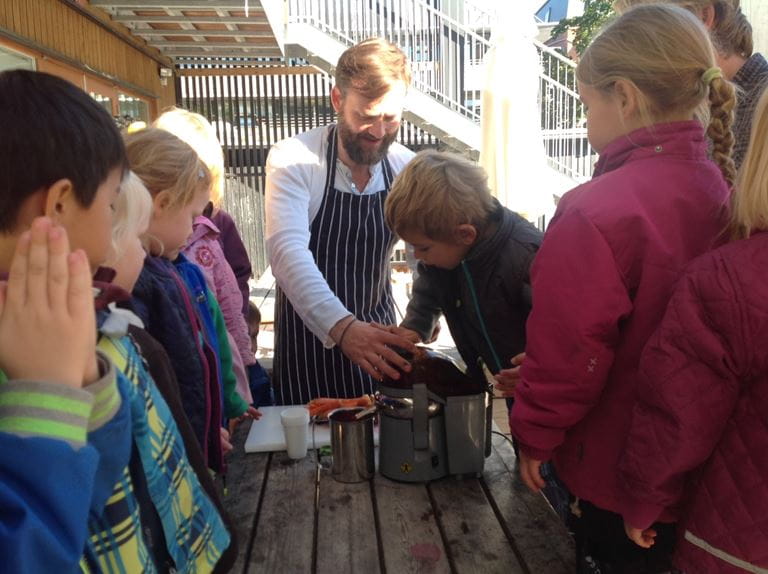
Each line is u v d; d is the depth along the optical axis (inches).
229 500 68.6
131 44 320.5
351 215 93.9
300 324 97.4
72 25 243.8
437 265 75.5
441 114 340.8
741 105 83.6
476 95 388.2
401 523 64.1
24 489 26.1
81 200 31.6
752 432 44.8
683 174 53.1
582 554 56.5
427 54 349.4
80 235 32.3
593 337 50.8
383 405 72.8
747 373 44.6
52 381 27.2
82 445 27.3
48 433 26.5
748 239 46.4
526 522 64.0
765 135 45.6
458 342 82.8
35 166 29.9
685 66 52.7
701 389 45.4
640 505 48.0
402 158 100.0
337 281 95.9
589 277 50.6
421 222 70.7
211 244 94.0
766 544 44.1
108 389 30.6
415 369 73.0
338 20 340.2
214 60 409.4
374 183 95.7
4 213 30.1
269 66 412.2
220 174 93.5
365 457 72.7
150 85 354.9
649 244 50.4
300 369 98.6
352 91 85.0
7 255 30.8
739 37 84.3
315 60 349.1
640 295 51.0
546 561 57.6
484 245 71.6
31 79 31.5
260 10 276.5
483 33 382.6
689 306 45.9
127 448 32.2
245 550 59.6
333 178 92.8
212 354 68.2
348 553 59.0
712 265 45.8
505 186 217.5
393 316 105.3
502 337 74.9
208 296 76.0
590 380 51.6
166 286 61.4
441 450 72.7
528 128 218.8
